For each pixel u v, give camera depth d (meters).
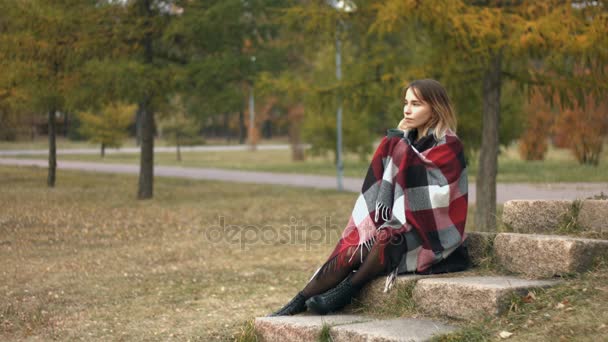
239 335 4.32
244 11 15.63
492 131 11.02
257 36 16.48
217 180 23.36
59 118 55.56
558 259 3.71
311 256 9.16
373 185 4.12
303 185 21.19
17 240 10.15
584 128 25.86
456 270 4.06
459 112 11.31
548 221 4.31
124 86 14.78
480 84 11.22
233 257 9.07
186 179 23.81
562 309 3.32
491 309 3.46
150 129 17.11
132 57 15.95
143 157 17.03
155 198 17.02
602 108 25.27
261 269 8.16
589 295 3.39
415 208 3.97
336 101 11.22
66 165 30.72
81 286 7.01
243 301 6.31
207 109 16.02
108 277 7.55
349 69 11.45
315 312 4.09
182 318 5.58
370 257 4.00
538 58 9.51
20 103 17.53
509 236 4.00
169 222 12.59
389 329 3.51
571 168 24.48
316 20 10.88
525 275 3.85
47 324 5.39
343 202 16.14
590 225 4.15
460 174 4.00
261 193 18.62
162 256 9.08
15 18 14.93
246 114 55.09
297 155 37.56
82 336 5.03
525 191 16.28
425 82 4.13
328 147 31.11
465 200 4.02
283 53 16.48
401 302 3.88
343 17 10.87
